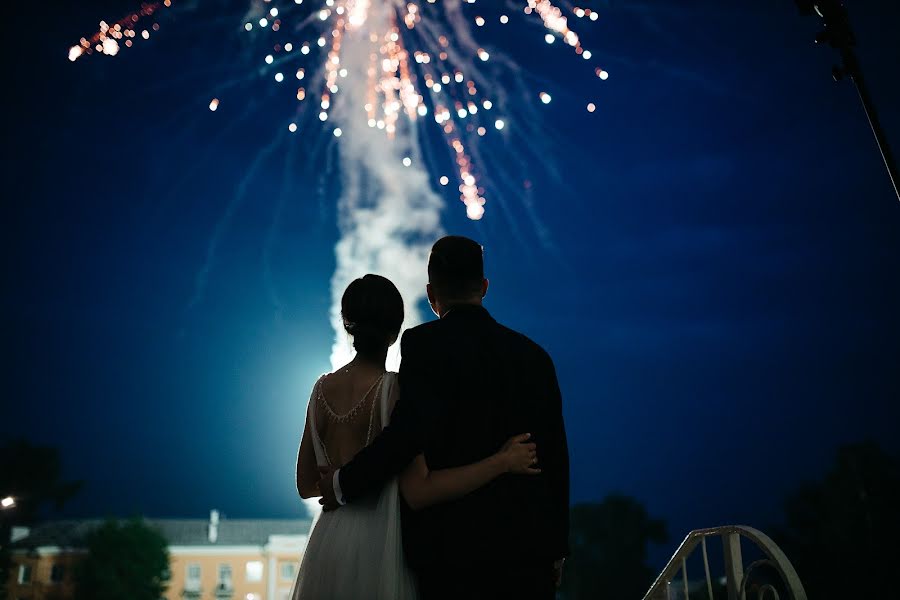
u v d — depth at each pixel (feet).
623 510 145.48
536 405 7.91
